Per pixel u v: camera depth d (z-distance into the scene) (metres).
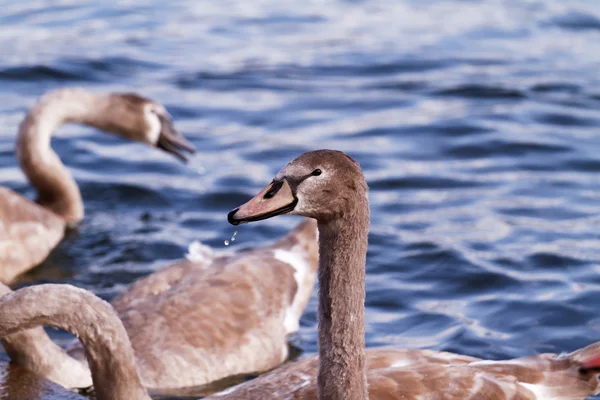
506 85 21.91
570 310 12.78
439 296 13.41
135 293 12.65
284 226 15.85
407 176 17.47
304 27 26.53
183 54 24.06
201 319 12.09
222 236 15.53
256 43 25.06
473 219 15.73
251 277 12.77
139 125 17.05
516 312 12.84
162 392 11.48
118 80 22.17
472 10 28.05
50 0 28.38
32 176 16.34
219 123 20.05
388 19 27.25
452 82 22.22
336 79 22.50
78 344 11.80
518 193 16.75
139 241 15.44
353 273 8.61
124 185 17.39
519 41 25.22
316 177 8.31
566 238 14.95
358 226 8.54
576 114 20.28
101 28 25.89
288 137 19.38
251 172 17.81
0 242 14.40
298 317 13.12
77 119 17.03
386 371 9.32
